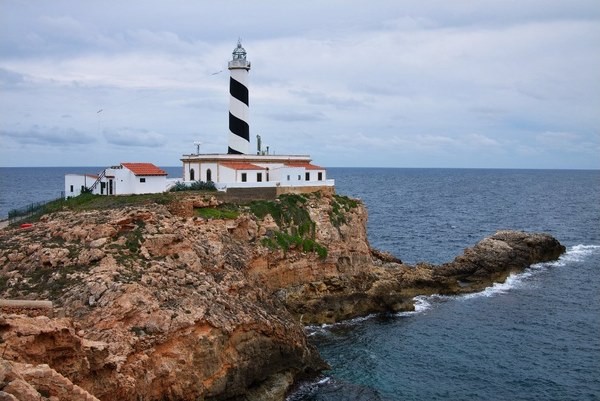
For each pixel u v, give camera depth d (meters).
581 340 55.81
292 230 63.94
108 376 30.45
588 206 187.25
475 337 57.00
